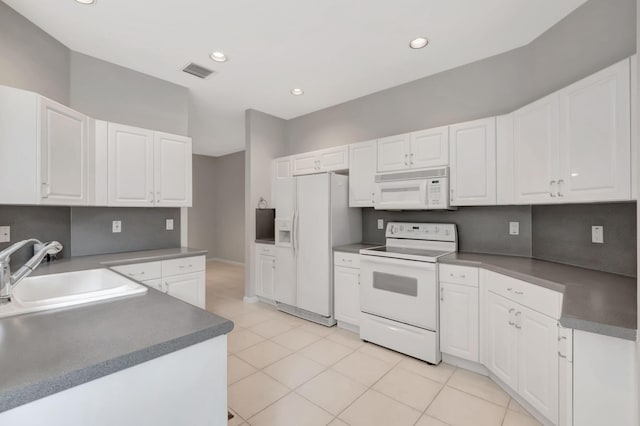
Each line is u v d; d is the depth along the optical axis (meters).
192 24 2.21
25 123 1.77
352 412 1.83
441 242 2.85
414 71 2.96
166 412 0.91
